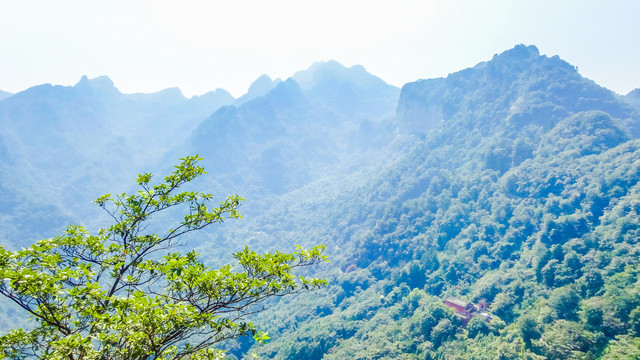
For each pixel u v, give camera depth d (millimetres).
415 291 93938
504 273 83562
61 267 7621
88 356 6094
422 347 66500
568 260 68375
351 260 144500
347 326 88438
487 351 57094
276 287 8227
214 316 7375
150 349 6656
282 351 85500
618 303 50719
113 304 6910
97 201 8617
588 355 46594
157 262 7988
